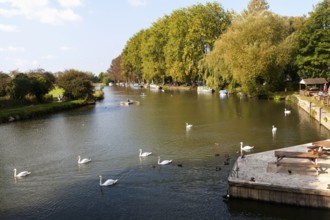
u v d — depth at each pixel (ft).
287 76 370.53
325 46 304.30
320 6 309.01
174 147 149.07
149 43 565.12
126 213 87.61
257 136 164.25
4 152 153.48
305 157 96.68
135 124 212.84
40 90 328.90
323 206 81.76
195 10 468.34
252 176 93.71
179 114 247.09
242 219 81.51
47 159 138.82
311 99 253.03
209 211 86.02
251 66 304.71
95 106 329.72
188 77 492.13
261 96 326.24
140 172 116.47
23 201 97.50
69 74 365.81
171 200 93.35
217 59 370.12
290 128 180.24
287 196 84.43
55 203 95.35
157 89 542.16
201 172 113.29
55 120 242.17
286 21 379.55
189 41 468.75
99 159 135.33
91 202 94.79
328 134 163.22
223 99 334.03
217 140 159.12
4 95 310.86
